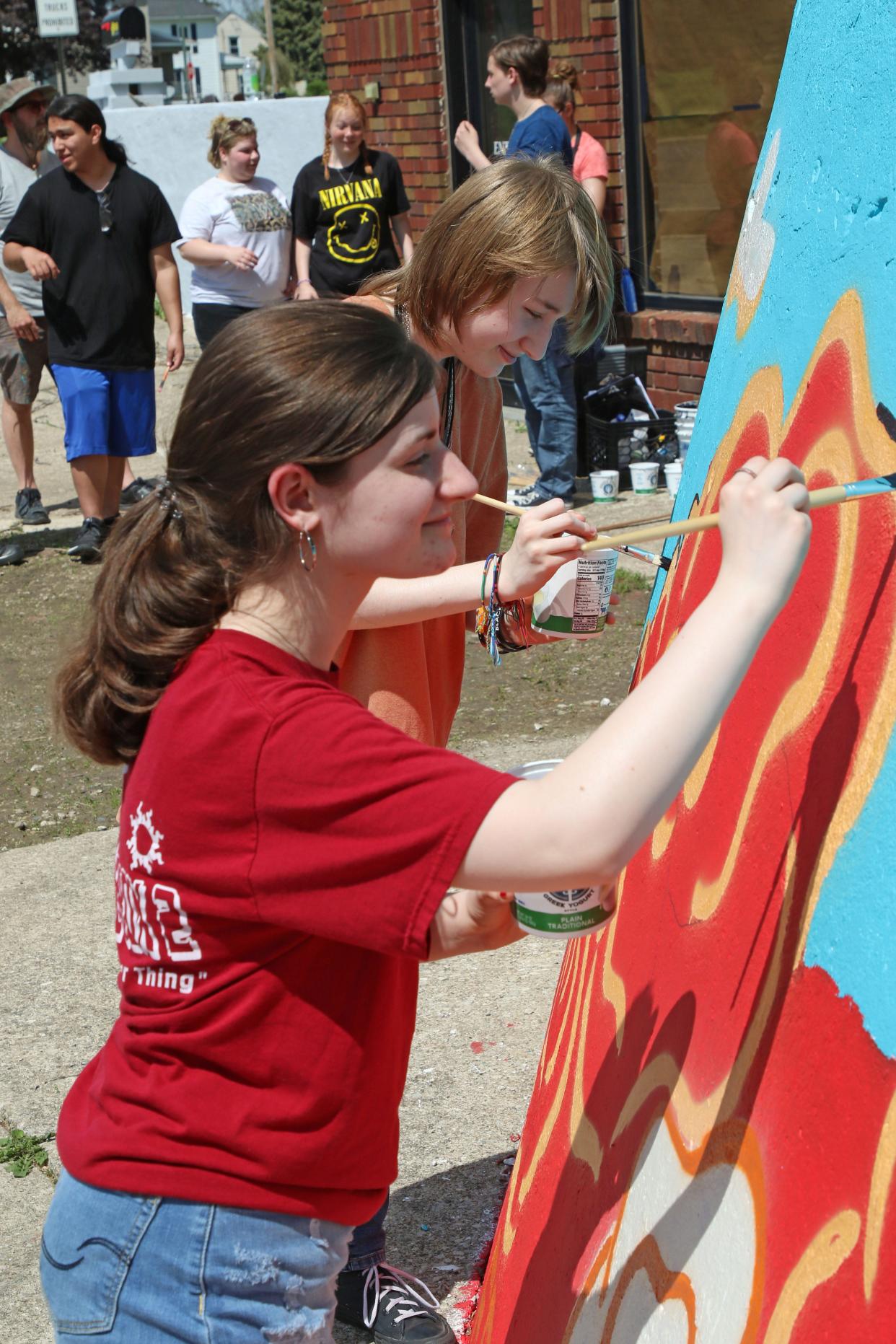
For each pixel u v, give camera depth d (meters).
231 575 1.41
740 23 7.79
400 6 10.10
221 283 8.23
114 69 17.22
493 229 2.14
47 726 5.77
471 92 10.00
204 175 14.41
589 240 2.20
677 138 8.34
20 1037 3.57
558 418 7.59
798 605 1.56
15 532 8.30
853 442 1.46
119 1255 1.43
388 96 10.51
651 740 1.22
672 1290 1.43
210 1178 1.42
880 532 1.36
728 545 1.28
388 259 8.29
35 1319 2.66
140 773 1.42
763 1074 1.34
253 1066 1.42
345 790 1.30
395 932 1.29
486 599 2.12
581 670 5.91
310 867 1.31
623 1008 1.90
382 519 1.38
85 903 4.29
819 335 1.64
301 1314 1.47
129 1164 1.44
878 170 1.52
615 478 7.77
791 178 1.89
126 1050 1.48
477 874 1.27
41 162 8.23
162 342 13.40
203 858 1.36
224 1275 1.42
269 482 1.37
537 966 3.73
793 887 1.38
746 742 1.64
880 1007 1.14
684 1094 1.55
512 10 9.46
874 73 1.56
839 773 1.33
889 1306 1.02
